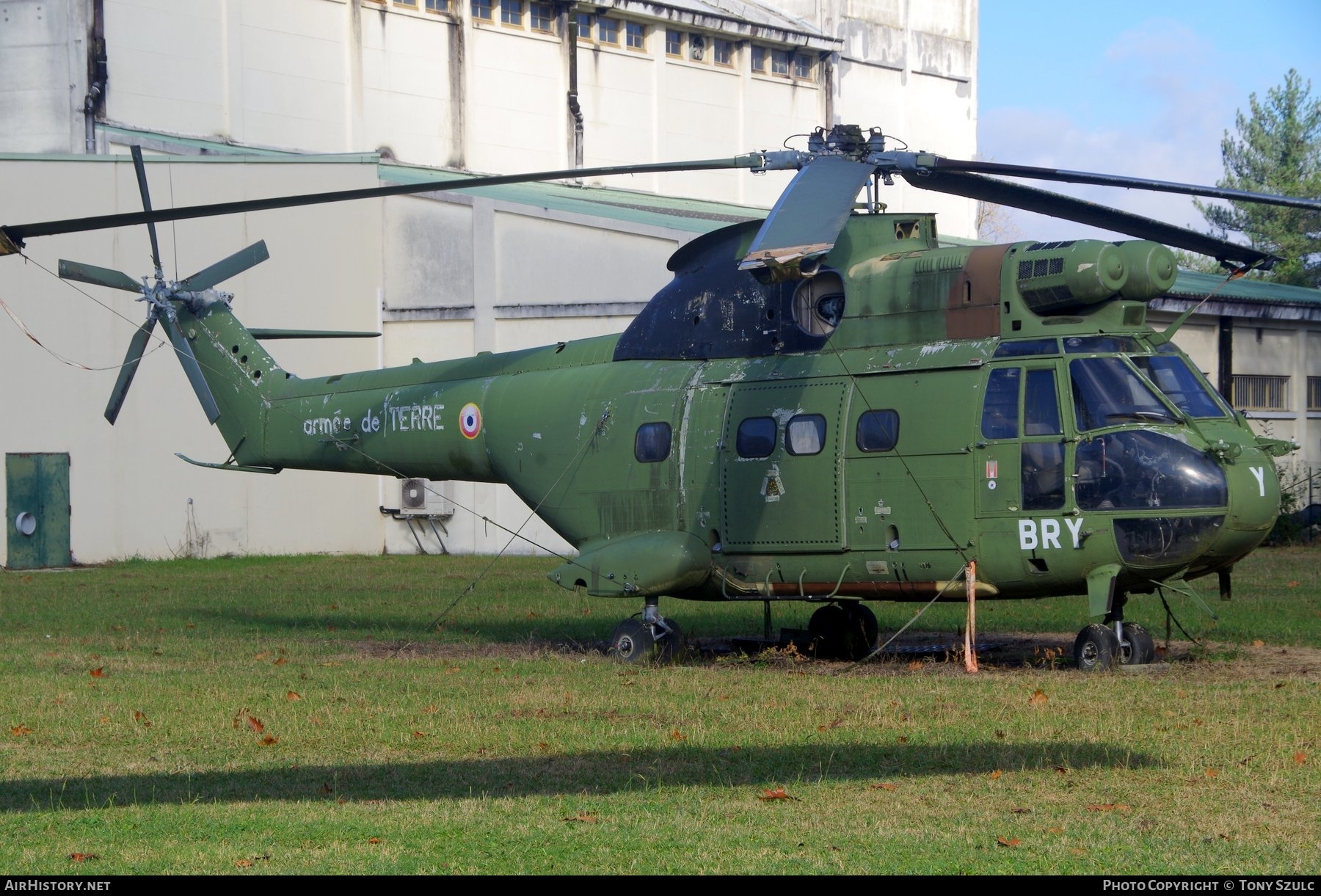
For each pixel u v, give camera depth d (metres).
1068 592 27.28
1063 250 26.64
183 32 77.69
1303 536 73.94
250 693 25.11
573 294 69.25
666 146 99.12
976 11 119.56
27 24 73.88
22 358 67.94
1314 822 15.49
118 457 70.06
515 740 20.53
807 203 23.67
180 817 16.12
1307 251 141.12
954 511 27.22
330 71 83.75
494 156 90.62
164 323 41.09
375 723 21.98
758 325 30.58
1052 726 20.75
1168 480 25.58
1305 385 81.75
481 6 90.44
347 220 74.94
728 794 17.03
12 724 22.14
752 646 33.03
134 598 48.66
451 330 73.25
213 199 71.56
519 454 33.81
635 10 95.94
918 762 18.62
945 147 117.25
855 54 110.19
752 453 29.72
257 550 73.88
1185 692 23.77
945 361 27.66
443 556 74.44
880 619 38.84
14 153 67.88
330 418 38.00
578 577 31.47
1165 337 27.44
